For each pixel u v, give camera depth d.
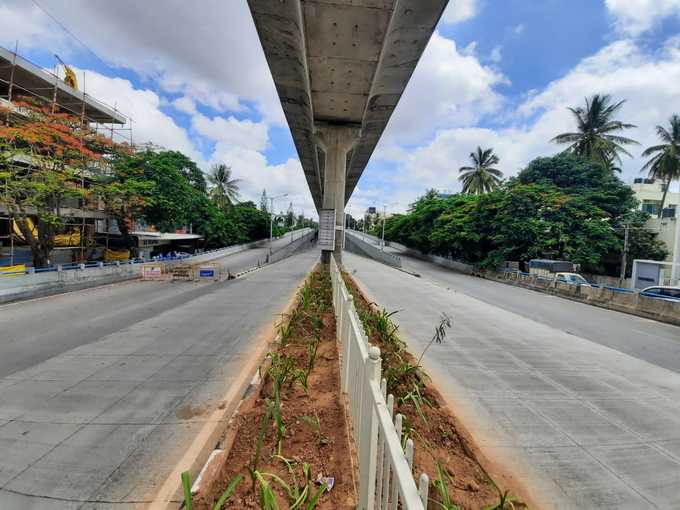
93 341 6.67
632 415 4.01
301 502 2.04
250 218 51.97
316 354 4.96
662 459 3.13
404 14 8.52
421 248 44.75
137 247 25.94
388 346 5.22
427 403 3.54
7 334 7.20
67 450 3.08
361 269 23.75
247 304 10.75
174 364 5.38
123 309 9.97
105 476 2.73
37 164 15.45
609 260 24.28
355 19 8.45
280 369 4.05
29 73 18.44
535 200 24.98
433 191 58.84
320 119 18.05
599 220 22.84
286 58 10.80
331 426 3.03
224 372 5.03
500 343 6.95
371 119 17.75
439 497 2.24
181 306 10.43
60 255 21.36
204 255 30.81
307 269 24.73
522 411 4.00
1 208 16.17
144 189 20.83
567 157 27.02
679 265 17.16
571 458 3.09
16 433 3.37
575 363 5.90
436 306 10.88
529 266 22.75
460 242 30.45
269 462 2.56
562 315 12.15
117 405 3.98
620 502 2.55
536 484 2.71
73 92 21.23
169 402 4.05
